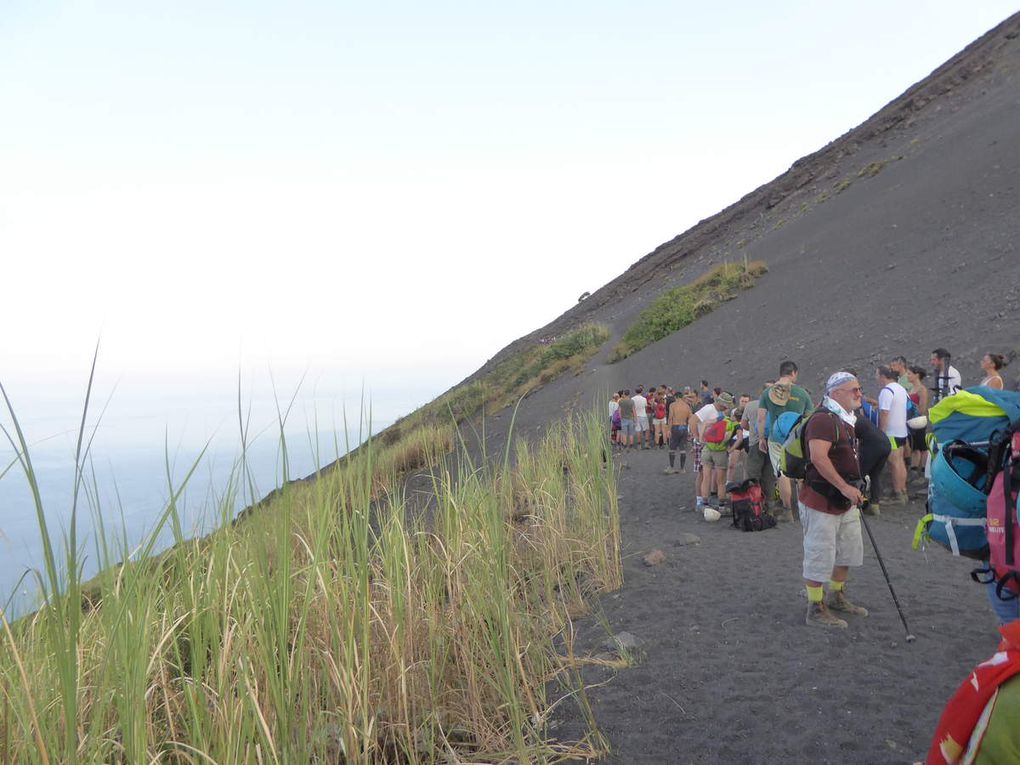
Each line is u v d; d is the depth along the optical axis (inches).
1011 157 1342.3
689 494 481.4
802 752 143.9
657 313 1464.1
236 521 123.3
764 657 191.8
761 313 1254.3
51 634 85.6
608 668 191.6
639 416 784.9
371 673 153.5
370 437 129.9
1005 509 94.4
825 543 208.8
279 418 118.9
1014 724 68.6
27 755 95.0
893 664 181.3
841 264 1309.1
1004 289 789.9
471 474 201.6
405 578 165.5
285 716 116.3
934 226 1240.2
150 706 118.6
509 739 153.9
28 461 78.1
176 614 117.7
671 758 144.9
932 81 2519.7
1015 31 2388.0
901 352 758.5
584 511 287.9
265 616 121.0
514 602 193.0
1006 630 72.2
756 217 2502.5
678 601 246.4
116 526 94.1
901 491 381.4
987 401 106.7
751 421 363.6
